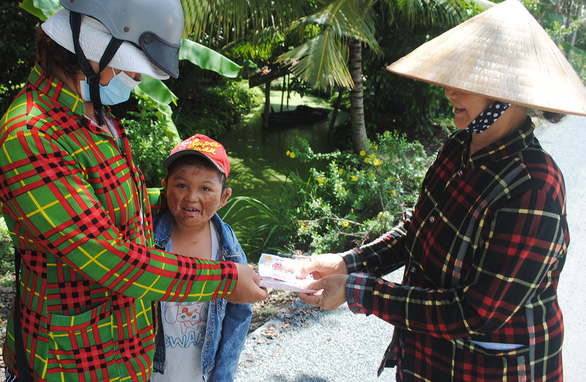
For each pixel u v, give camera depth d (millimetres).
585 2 12039
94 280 1234
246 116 10023
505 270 1384
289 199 4891
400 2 6855
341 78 5438
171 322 1756
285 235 4492
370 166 5734
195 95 9109
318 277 1896
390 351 1896
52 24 1194
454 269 1526
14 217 1232
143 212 1512
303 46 5414
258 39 6062
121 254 1235
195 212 1738
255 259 4242
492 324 1426
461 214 1508
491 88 1335
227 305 1867
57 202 1157
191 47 4484
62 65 1216
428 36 8023
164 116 5070
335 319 3225
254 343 2951
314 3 6098
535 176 1388
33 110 1189
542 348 1522
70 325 1300
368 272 1899
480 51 1415
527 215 1362
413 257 1722
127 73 1272
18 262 1367
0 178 1178
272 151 8031
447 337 1499
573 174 5812
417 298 1536
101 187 1273
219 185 1751
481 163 1484
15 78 6930
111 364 1384
